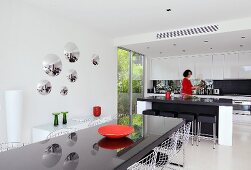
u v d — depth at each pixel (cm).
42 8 341
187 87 523
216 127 432
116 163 122
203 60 672
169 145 217
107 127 194
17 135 279
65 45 394
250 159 332
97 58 484
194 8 331
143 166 159
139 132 202
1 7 288
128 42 524
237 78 618
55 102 371
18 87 309
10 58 299
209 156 346
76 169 113
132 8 337
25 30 320
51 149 149
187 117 410
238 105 584
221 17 371
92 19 395
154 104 504
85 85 445
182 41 481
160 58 755
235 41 475
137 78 710
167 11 346
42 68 347
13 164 120
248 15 359
